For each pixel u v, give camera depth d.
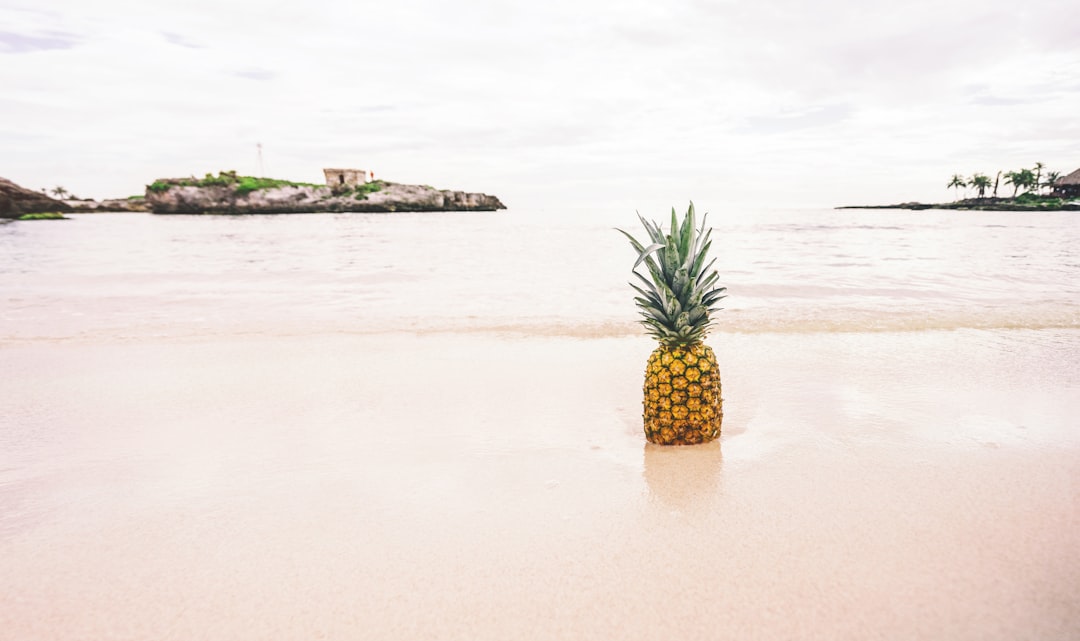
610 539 3.11
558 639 2.34
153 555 3.06
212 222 96.69
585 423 5.05
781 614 2.45
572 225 80.56
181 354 7.97
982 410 5.02
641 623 2.42
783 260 21.69
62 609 2.62
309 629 2.44
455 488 3.80
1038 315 9.91
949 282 14.88
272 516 3.46
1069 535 2.95
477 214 185.50
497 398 5.84
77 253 29.41
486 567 2.87
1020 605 2.44
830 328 9.12
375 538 3.18
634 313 11.26
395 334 9.29
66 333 9.47
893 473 3.79
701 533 3.14
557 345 8.38
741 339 8.38
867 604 2.48
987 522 3.11
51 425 5.19
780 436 4.55
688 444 4.47
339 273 19.34
